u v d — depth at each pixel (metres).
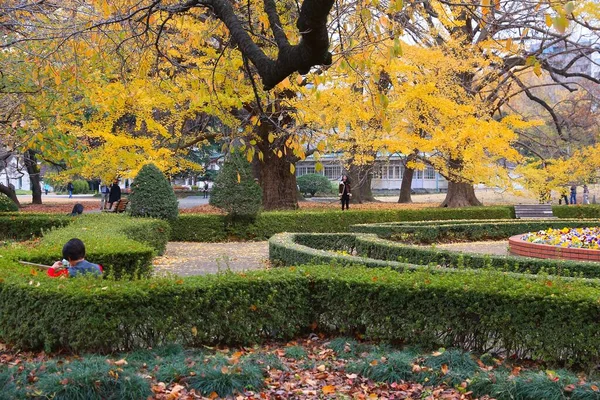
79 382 3.63
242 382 4.02
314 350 5.05
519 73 19.81
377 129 16.25
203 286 4.97
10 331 4.98
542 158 21.84
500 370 4.30
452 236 15.63
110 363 4.03
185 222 15.69
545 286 4.65
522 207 20.23
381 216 18.12
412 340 4.97
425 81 16.20
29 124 9.09
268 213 16.62
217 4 4.51
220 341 5.11
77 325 4.57
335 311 5.37
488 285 4.79
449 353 4.43
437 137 15.90
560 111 28.20
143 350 4.65
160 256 12.43
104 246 7.41
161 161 14.65
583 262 7.73
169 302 4.82
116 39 8.26
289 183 20.31
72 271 5.55
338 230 17.33
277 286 5.26
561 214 21.23
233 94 9.62
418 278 5.16
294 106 12.46
